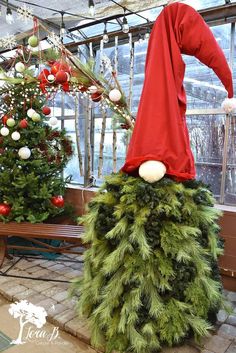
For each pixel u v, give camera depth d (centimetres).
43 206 301
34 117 255
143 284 155
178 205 155
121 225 155
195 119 291
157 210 154
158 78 162
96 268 175
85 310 183
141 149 162
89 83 199
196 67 288
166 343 168
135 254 158
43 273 269
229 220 245
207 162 289
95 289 169
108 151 359
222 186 278
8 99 274
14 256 307
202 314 164
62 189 328
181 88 172
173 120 160
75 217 337
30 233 251
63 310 207
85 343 179
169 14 165
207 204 174
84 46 349
